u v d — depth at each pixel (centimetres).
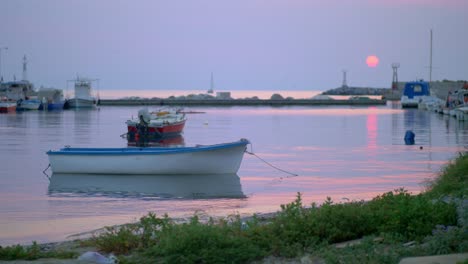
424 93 13300
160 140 5947
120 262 1263
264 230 1377
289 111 12456
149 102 14300
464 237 1227
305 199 2547
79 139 5878
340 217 1420
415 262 1120
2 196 2678
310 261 1208
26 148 4894
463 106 8819
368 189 2834
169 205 2445
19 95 12725
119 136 6284
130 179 3162
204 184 3009
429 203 1462
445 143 5372
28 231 1941
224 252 1229
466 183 1897
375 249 1220
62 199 2609
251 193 2748
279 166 3747
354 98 16425
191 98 15938
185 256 1228
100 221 2108
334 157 4281
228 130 7188
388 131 6906
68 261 1292
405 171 3494
